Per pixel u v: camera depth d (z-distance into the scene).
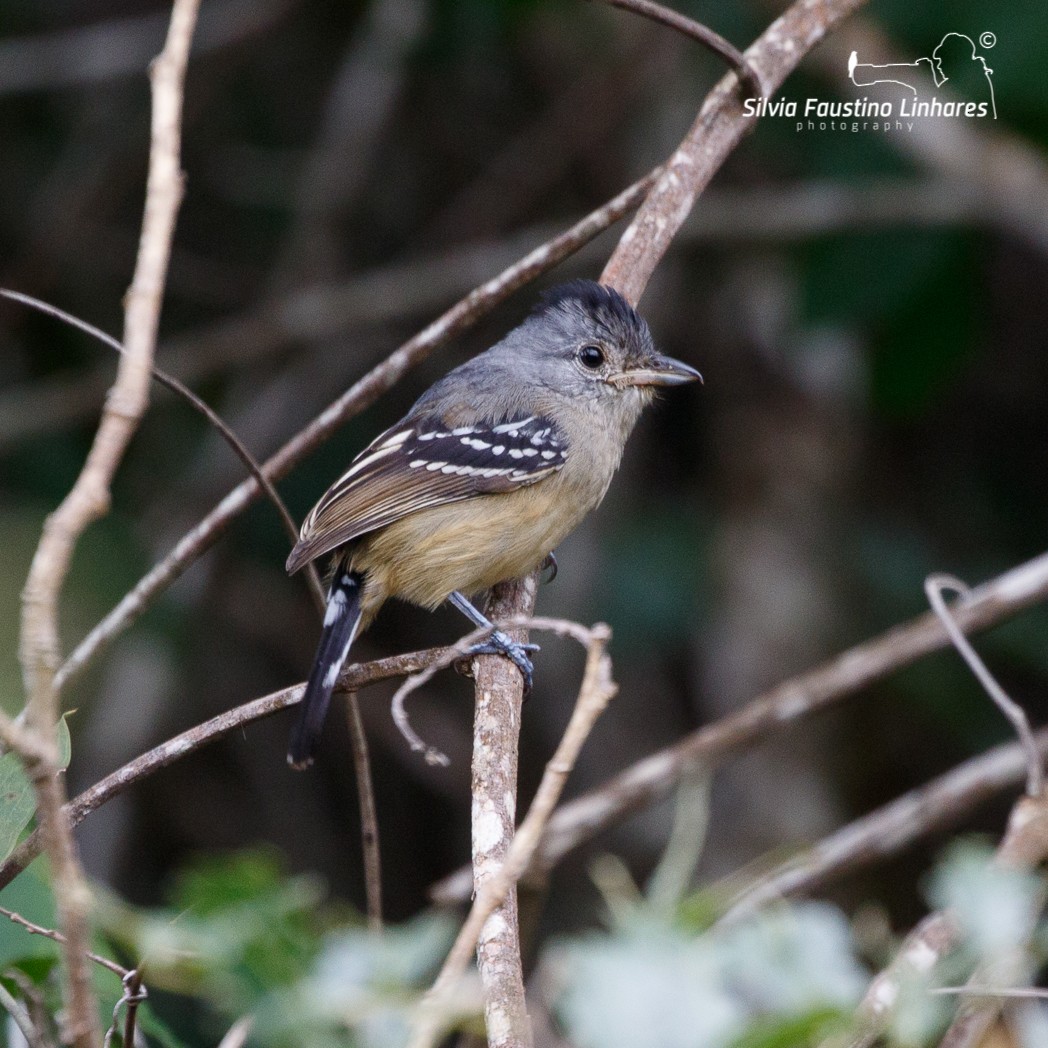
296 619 13.54
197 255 14.48
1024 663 12.67
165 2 14.46
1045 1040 4.45
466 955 3.79
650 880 12.77
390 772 14.21
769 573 13.27
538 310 8.85
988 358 14.45
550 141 13.67
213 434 13.40
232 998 3.26
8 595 8.57
